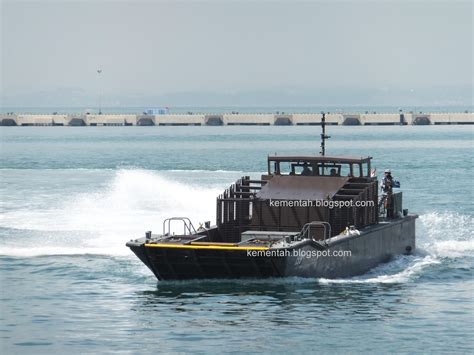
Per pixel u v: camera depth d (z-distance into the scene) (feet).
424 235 336.70
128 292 246.27
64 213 376.89
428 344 201.36
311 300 234.99
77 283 257.75
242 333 208.74
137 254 249.55
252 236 256.52
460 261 288.71
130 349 198.70
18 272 272.51
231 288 246.68
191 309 227.81
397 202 298.76
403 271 272.31
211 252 242.99
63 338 206.49
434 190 499.92
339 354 195.21
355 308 228.63
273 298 236.43
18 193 456.04
